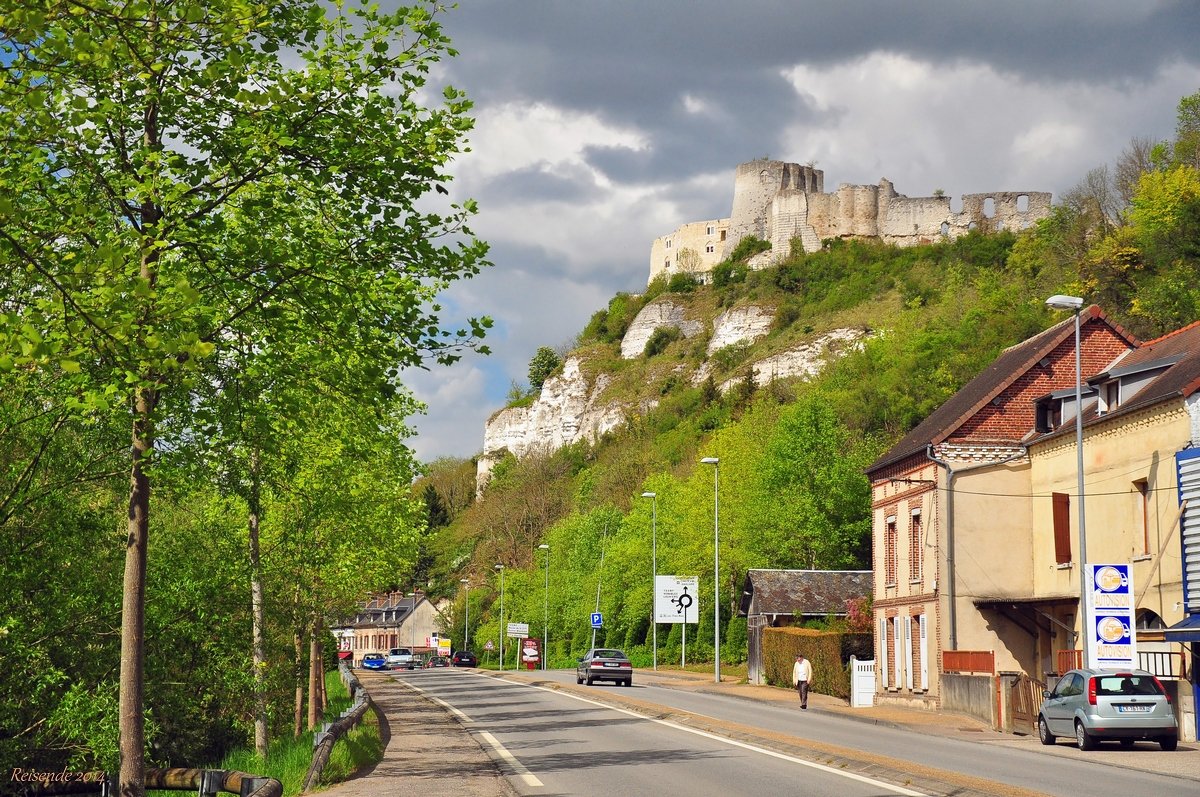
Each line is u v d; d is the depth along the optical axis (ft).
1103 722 73.41
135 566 44.29
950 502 120.88
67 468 58.29
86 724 55.52
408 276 45.98
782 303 538.06
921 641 127.03
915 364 245.45
